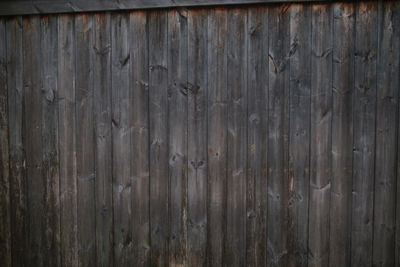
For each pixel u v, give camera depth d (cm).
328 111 263
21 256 303
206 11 269
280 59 264
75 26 284
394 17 255
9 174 300
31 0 285
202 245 279
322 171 265
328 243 267
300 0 259
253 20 265
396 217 262
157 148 280
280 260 272
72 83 288
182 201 279
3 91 296
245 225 274
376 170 262
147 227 284
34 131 295
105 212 289
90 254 293
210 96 272
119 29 279
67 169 292
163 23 274
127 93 281
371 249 264
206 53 271
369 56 258
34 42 290
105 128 285
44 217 297
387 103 259
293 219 270
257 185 271
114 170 286
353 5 257
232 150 272
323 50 261
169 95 276
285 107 266
